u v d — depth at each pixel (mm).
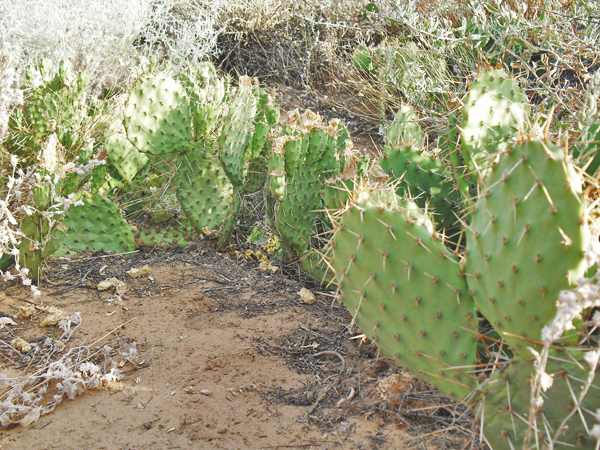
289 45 7516
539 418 1499
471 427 1894
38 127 3717
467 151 2381
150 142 3432
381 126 5766
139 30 6391
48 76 3824
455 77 5125
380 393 2174
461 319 1731
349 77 6676
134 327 2637
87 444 1941
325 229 3270
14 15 5457
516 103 2502
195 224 3568
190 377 2303
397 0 5008
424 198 2678
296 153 3031
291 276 3279
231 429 2029
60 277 3072
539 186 1483
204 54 6969
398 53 5914
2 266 3010
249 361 2422
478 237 1675
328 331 2682
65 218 3303
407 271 1758
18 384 2119
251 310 2850
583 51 3646
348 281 1901
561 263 1466
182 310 2801
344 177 2572
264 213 3941
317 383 2301
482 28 4238
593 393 1444
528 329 1556
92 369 2221
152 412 2109
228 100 4492
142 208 3771
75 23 5645
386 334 1859
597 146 2021
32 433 1994
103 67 5852
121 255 3361
